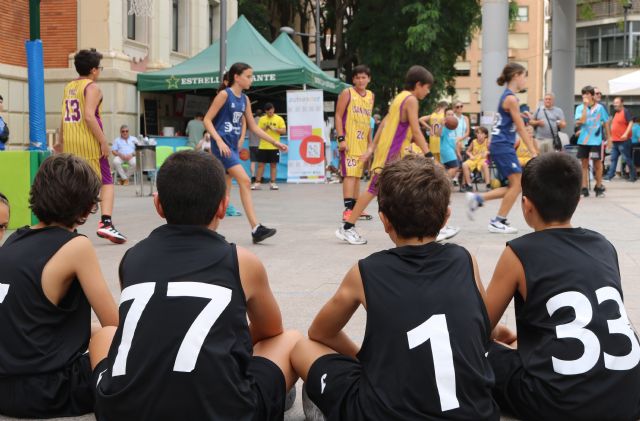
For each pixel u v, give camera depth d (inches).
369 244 338.0
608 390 116.0
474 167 722.2
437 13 1178.0
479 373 107.3
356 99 375.9
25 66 741.3
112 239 331.9
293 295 228.7
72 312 129.5
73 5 793.6
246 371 113.1
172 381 103.4
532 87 3348.9
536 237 126.8
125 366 105.5
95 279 128.3
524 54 3339.1
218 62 834.2
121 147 776.9
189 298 107.0
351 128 374.9
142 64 869.2
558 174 127.1
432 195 113.0
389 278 111.6
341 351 128.7
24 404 125.1
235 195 629.6
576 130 743.7
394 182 114.0
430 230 114.3
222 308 107.8
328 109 938.7
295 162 830.5
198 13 1000.9
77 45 796.0
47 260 126.0
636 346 120.1
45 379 125.8
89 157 326.6
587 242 126.3
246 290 115.0
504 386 124.8
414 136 326.0
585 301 120.0
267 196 628.7
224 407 104.7
